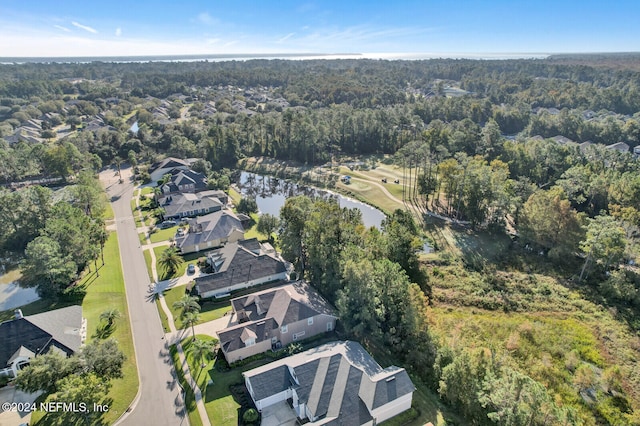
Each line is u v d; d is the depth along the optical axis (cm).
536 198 8225
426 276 6662
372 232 6825
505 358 4806
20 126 17575
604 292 6700
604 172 10675
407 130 15812
